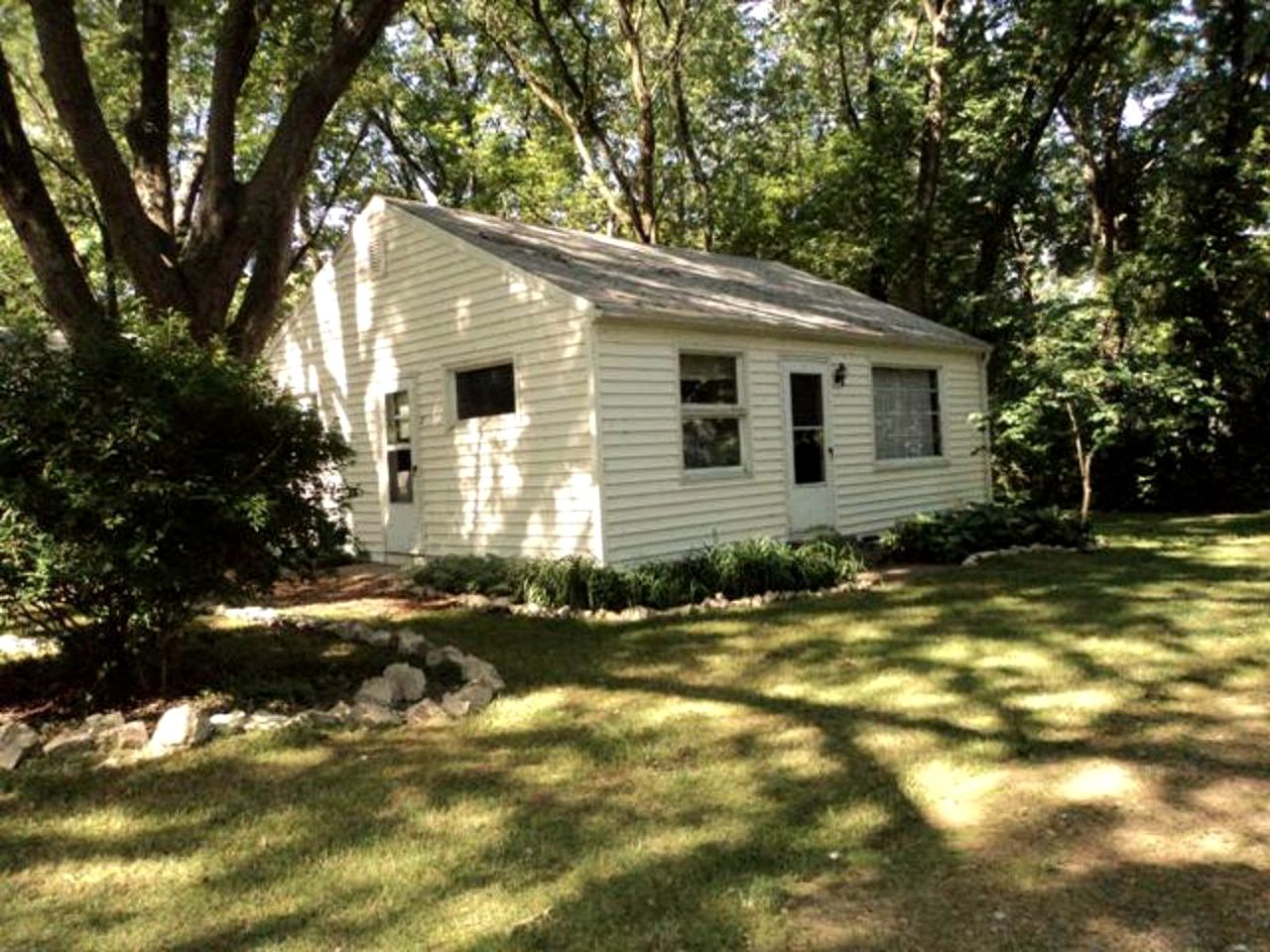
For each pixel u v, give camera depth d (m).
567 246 12.16
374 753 4.69
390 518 12.10
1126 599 7.81
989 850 3.42
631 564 9.61
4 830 3.82
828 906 3.05
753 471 11.01
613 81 24.19
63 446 4.80
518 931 2.94
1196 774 4.04
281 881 3.34
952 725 4.86
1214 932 2.81
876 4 21.19
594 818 3.82
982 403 15.28
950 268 20.66
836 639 6.88
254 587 5.76
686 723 5.06
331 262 12.77
